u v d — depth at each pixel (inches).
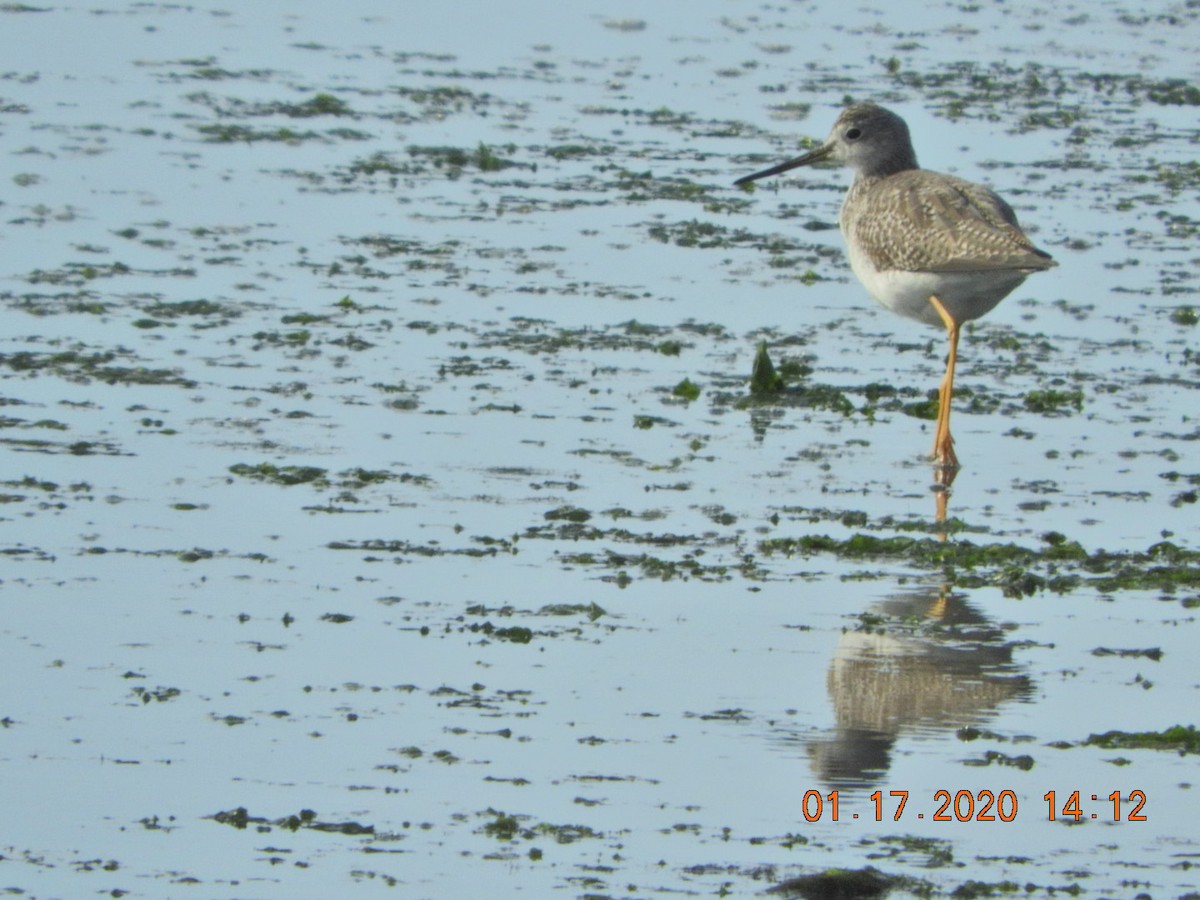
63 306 703.1
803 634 454.9
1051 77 1177.4
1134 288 791.7
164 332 680.4
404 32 1245.7
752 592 480.1
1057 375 685.3
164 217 830.5
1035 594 487.2
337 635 444.1
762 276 791.7
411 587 474.0
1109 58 1238.9
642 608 466.9
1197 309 766.5
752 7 1355.8
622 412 619.8
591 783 378.3
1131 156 1005.8
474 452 575.5
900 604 476.7
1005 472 582.6
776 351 697.0
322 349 669.9
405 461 564.7
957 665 440.8
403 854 348.5
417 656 434.0
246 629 445.4
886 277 619.5
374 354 667.4
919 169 668.7
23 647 430.0
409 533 509.4
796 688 424.8
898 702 419.5
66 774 374.9
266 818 360.8
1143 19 1360.7
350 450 572.1
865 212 637.3
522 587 476.7
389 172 924.0
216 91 1064.2
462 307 728.3
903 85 1139.3
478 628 450.3
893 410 639.1
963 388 665.0
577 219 860.0
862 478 571.5
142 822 358.0
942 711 417.1
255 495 531.2
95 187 868.0
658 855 350.9
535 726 401.7
